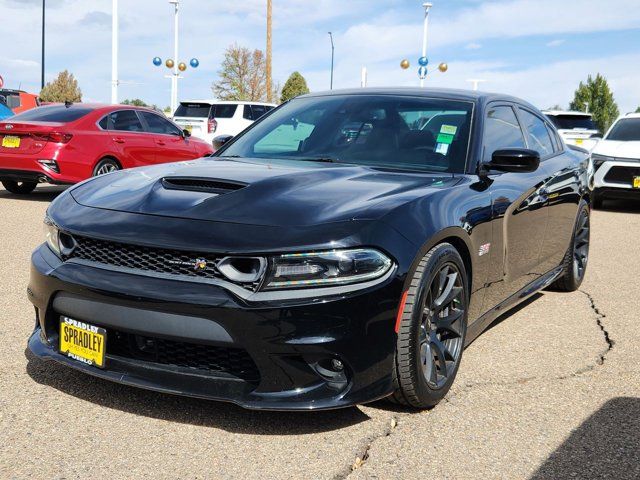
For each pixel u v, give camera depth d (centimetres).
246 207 279
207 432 274
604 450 274
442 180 338
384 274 267
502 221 365
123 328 265
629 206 1220
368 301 261
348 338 258
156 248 264
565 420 301
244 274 256
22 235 694
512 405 315
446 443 274
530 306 504
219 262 256
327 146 384
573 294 545
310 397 261
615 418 305
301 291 255
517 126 451
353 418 293
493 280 365
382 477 246
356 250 262
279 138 403
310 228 263
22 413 283
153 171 342
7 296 459
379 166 361
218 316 252
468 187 341
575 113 1717
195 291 255
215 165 350
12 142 945
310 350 254
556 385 343
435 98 407
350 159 372
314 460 256
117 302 264
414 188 315
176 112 1770
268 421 285
